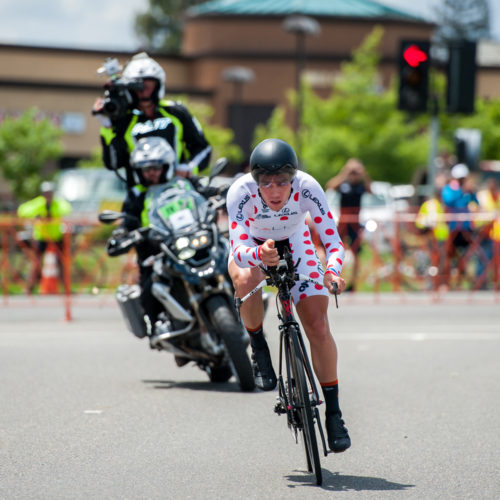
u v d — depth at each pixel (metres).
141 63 29.67
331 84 154.00
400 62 55.62
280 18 153.38
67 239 44.44
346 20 153.88
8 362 31.84
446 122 124.81
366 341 36.69
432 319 43.75
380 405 25.08
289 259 18.05
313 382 18.38
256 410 24.38
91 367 30.92
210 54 154.38
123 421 23.09
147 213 28.69
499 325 41.59
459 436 21.73
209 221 27.42
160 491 17.39
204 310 27.09
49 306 49.72
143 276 28.11
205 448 20.59
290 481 18.11
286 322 18.33
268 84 154.25
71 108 141.25
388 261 56.81
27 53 145.75
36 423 22.86
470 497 17.09
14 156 99.44
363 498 17.00
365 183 56.50
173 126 30.00
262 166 17.52
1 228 55.16
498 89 165.25
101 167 103.81
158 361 32.31
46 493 17.22
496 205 62.25
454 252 55.97
